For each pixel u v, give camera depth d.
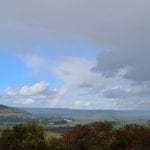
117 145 23.53
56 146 24.77
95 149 23.80
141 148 21.98
